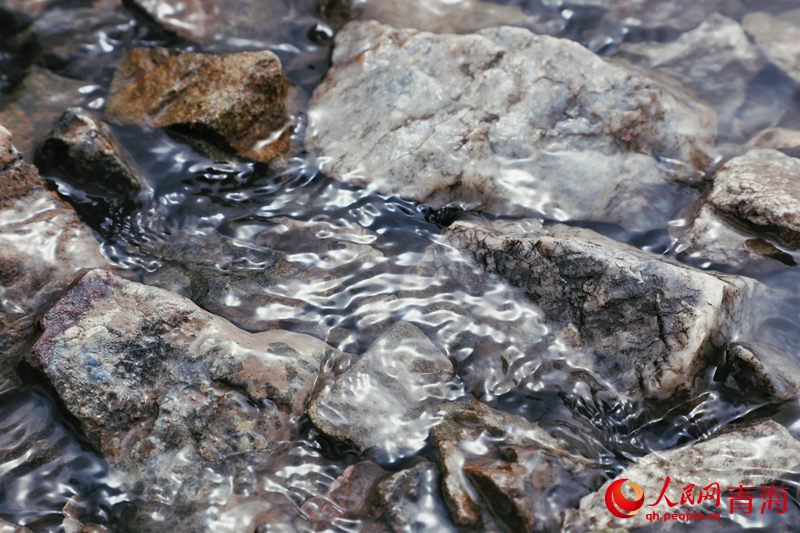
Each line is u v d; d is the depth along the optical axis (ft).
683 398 7.73
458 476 7.54
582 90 8.41
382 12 8.83
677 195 8.28
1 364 7.77
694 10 8.99
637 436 7.67
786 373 7.74
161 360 7.73
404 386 7.75
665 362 7.72
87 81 8.53
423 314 7.93
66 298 7.82
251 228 8.16
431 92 8.43
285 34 8.79
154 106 8.39
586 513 7.47
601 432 7.68
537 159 8.28
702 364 7.75
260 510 7.51
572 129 8.34
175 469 7.57
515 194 8.23
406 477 7.55
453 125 8.34
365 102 8.45
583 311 7.86
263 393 7.68
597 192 8.25
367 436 7.65
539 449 7.57
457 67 8.50
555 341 7.85
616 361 7.78
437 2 8.92
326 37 8.80
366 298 7.97
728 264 8.06
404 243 8.12
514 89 8.41
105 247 8.09
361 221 8.18
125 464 7.58
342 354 7.84
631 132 8.35
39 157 8.23
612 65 8.48
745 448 7.61
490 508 7.48
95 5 8.79
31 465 7.59
